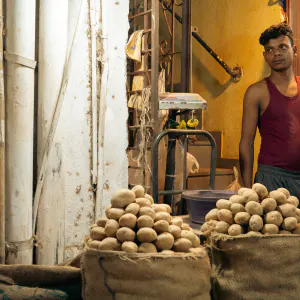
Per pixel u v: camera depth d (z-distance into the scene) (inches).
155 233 55.3
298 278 58.2
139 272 52.3
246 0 171.3
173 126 140.0
